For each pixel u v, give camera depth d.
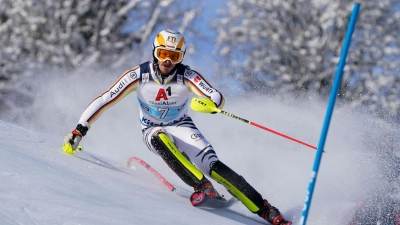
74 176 9.66
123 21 58.34
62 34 51.94
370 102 50.34
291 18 57.28
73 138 12.98
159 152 12.20
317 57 54.22
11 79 48.28
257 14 58.50
